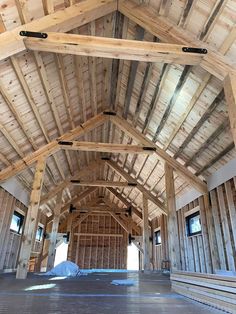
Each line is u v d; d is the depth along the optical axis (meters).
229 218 5.30
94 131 7.95
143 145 6.68
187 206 7.75
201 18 3.29
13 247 7.43
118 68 5.32
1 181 5.70
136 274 7.61
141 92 5.51
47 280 4.73
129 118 6.85
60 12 3.47
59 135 6.48
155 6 3.72
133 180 9.45
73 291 3.21
